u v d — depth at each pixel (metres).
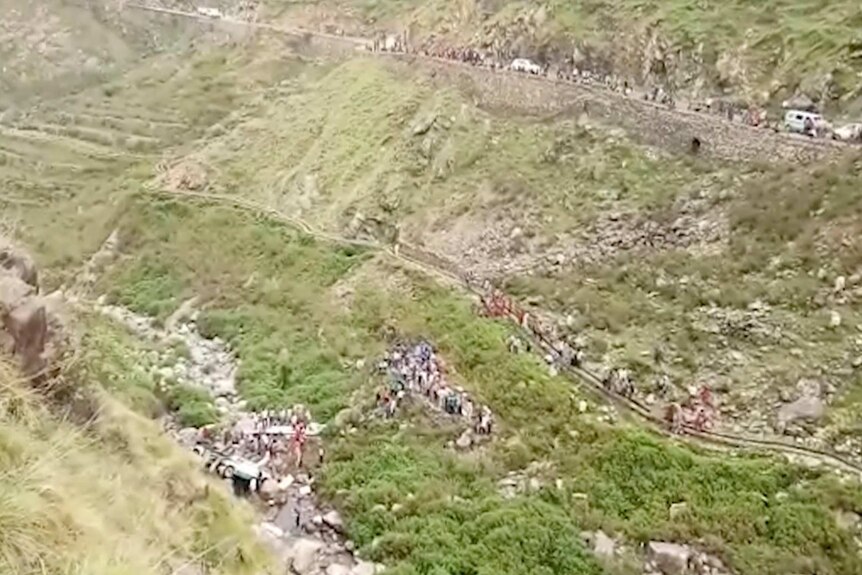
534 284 41.00
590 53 57.03
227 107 81.75
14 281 20.61
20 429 16.08
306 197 58.16
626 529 26.66
